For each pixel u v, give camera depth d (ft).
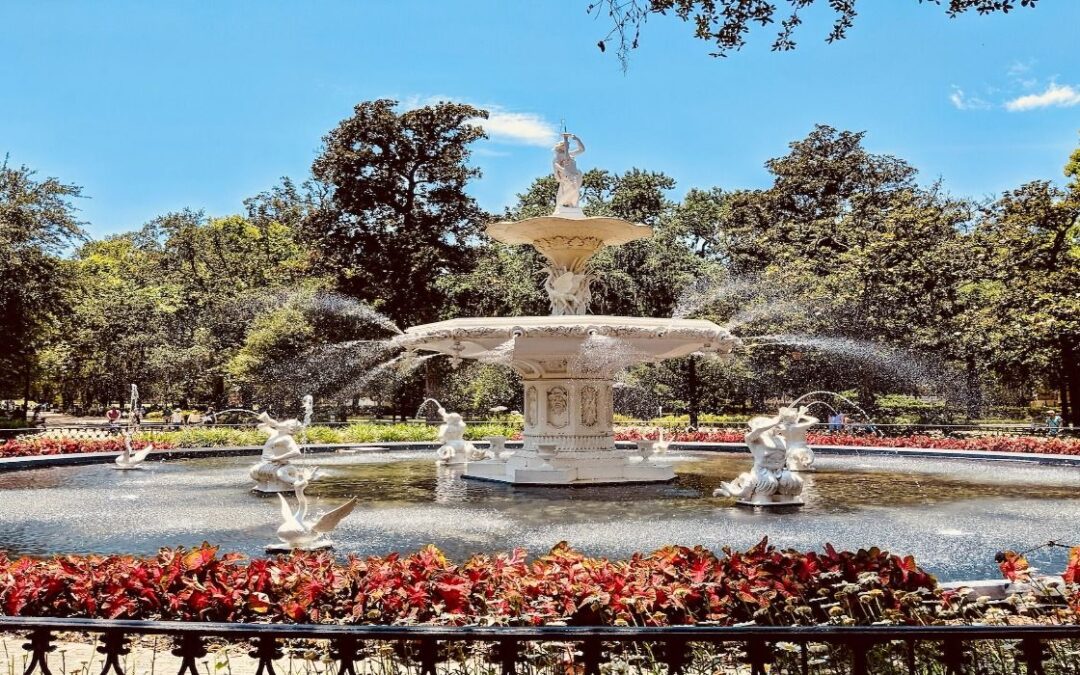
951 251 80.07
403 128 106.73
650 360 44.60
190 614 16.16
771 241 100.68
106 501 34.76
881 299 78.13
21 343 89.56
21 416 101.30
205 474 45.70
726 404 117.08
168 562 17.31
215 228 132.57
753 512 31.55
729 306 88.69
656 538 26.37
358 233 107.45
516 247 108.27
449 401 114.62
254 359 99.25
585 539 26.18
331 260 106.42
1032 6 19.99
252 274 127.65
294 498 35.73
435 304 106.63
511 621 14.87
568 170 45.98
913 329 77.97
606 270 95.71
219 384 117.60
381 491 38.34
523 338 40.19
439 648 14.82
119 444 56.13
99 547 25.40
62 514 31.30
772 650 14.43
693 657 14.74
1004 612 16.28
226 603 16.14
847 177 119.55
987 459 53.78
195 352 109.70
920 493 37.17
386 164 107.04
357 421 113.39
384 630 9.09
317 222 107.45
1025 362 78.13
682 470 48.70
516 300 100.73
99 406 152.97
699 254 124.06
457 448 50.57
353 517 30.40
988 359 78.79
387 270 104.53
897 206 90.79
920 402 81.46
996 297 79.15
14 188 88.89
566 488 39.45
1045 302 75.00
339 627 9.14
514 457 42.86
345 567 17.63
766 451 32.76
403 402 110.93
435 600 15.61
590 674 9.00
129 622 9.24
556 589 15.58
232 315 113.39
